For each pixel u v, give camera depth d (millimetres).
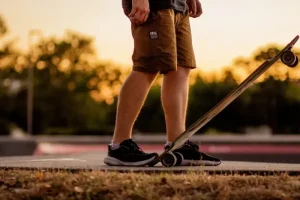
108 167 5504
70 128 94250
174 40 5605
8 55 88188
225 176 4742
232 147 37344
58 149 42656
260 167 5422
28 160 6742
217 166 5613
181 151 5699
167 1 5590
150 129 93688
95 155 7766
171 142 5781
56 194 4355
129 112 5660
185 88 5844
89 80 94688
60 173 4887
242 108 93312
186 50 5848
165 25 5555
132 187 4348
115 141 5723
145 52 5582
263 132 93688
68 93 94000
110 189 4332
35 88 92500
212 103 96875
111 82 96188
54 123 93875
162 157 5562
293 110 93125
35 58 92562
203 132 92812
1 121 91625
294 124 93125
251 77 5113
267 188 4363
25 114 92562
